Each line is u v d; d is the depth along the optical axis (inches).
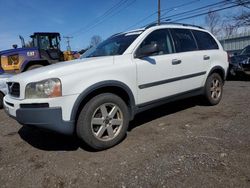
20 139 169.8
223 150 131.0
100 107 140.3
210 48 219.5
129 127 179.0
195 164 118.4
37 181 114.0
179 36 193.5
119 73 148.3
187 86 193.2
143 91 161.9
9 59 460.1
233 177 105.9
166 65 173.6
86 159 132.6
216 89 226.8
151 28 176.7
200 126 172.1
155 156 129.7
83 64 142.3
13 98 143.1
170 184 104.1
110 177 113.1
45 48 542.0
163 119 193.5
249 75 393.1
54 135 173.6
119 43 174.2
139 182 107.3
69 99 130.0
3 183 113.8
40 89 128.8
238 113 197.0
